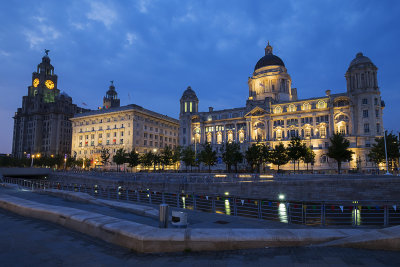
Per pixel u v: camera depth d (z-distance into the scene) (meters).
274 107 93.31
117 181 47.75
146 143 116.38
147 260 6.62
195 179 44.88
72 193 20.55
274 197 36.84
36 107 152.25
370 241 7.18
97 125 120.06
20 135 156.00
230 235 7.52
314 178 39.19
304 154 64.94
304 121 87.75
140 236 7.38
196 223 12.34
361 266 5.99
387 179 32.97
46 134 148.75
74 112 159.12
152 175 54.56
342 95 83.06
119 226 8.34
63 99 152.88
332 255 6.72
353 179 34.31
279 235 7.62
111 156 111.75
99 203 17.45
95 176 57.12
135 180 47.03
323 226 15.82
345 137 78.88
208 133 104.94
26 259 6.61
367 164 75.50
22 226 10.17
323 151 81.44
